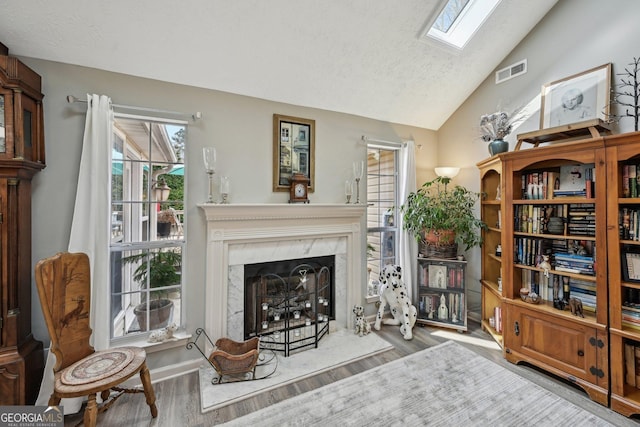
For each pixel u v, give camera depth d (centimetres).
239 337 250
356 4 210
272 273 265
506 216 247
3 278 166
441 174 336
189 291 232
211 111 239
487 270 306
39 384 183
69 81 195
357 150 313
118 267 217
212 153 225
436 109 340
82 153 191
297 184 269
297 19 210
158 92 220
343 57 248
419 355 252
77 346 169
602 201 190
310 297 291
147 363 217
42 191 190
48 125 190
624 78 214
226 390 201
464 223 293
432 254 316
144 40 196
